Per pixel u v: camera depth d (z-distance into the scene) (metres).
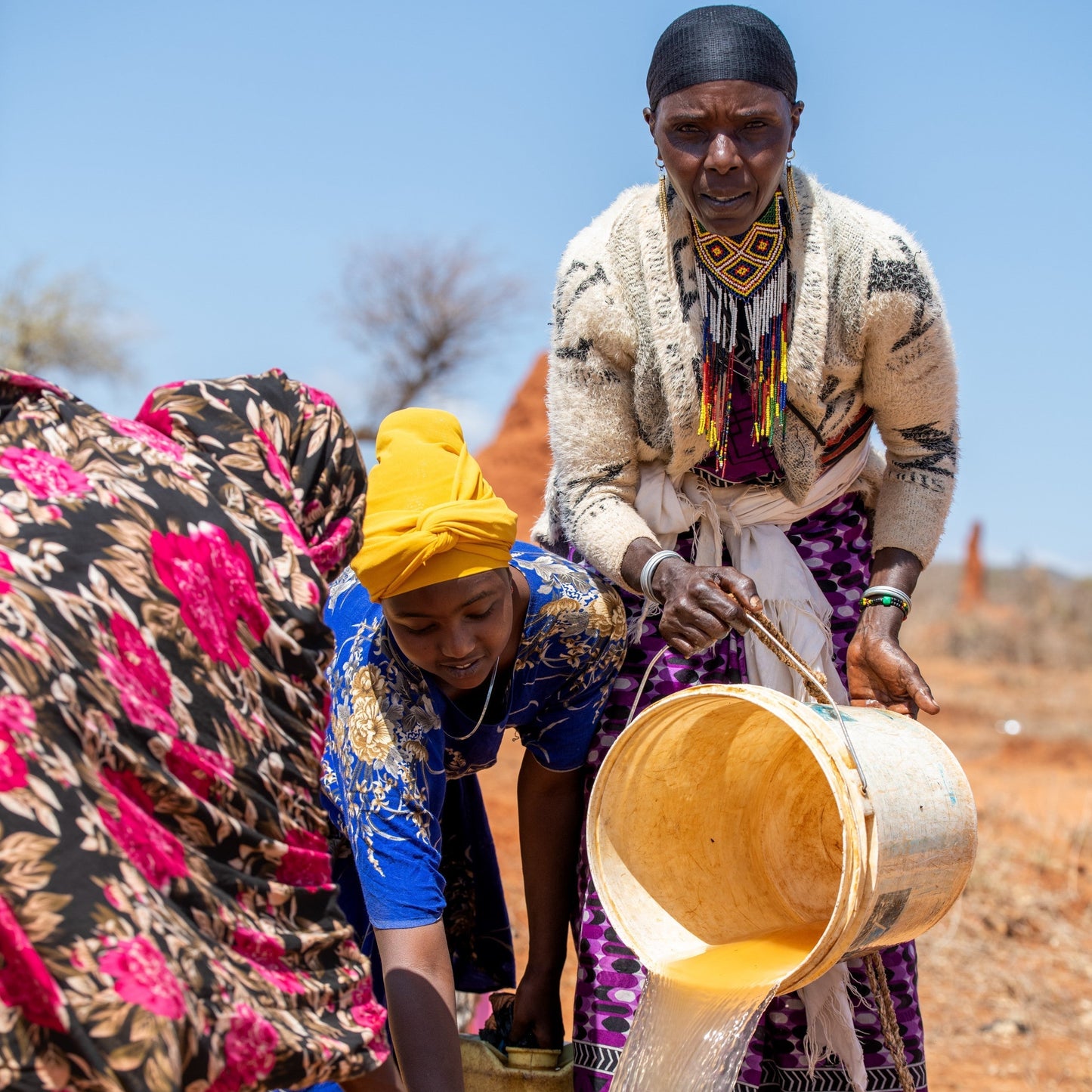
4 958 1.37
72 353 22.50
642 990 2.51
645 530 2.81
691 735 2.67
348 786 2.53
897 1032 2.62
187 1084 1.43
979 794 10.01
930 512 2.85
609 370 2.83
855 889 2.16
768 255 2.68
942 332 2.75
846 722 2.38
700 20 2.56
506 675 2.67
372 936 3.00
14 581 1.47
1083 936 6.65
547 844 3.02
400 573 2.35
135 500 1.63
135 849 1.47
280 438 1.95
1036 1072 5.04
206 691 1.60
